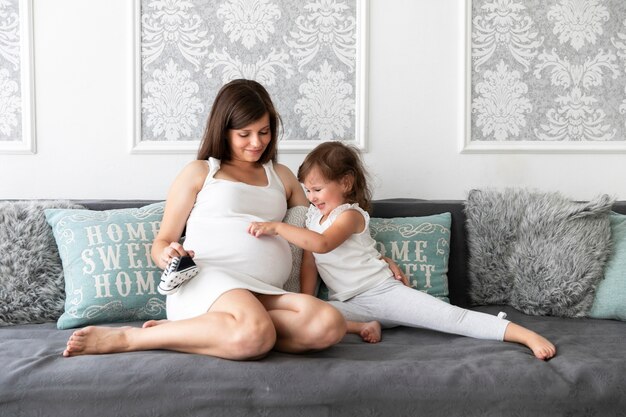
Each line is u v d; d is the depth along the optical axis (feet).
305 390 4.38
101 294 6.09
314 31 7.78
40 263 6.38
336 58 7.81
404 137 7.88
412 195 7.92
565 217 6.69
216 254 5.83
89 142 7.75
